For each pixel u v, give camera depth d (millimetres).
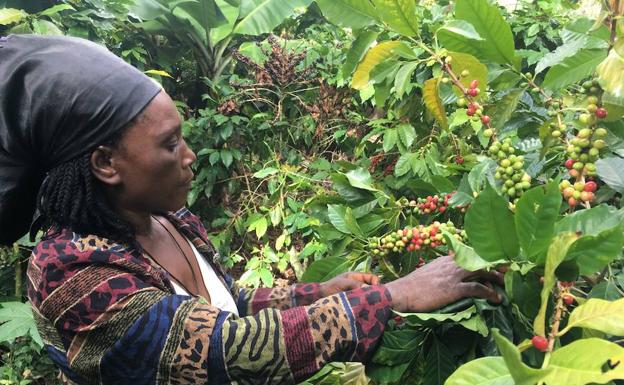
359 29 1063
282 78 2762
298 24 3693
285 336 784
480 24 964
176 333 778
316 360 794
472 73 973
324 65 2848
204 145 2652
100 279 795
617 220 690
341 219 1205
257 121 2775
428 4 2664
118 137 806
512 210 795
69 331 795
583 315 615
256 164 2811
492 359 652
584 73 941
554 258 607
